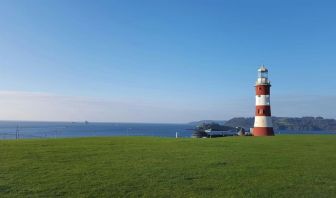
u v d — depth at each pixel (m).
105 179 24.06
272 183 23.38
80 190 21.39
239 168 28.19
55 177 24.45
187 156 34.34
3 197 19.92
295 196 20.50
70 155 34.16
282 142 51.00
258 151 39.00
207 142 50.00
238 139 57.22
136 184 22.83
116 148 40.28
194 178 24.61
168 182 23.36
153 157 33.53
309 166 29.36
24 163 29.44
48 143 45.09
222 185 22.78
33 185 22.36
